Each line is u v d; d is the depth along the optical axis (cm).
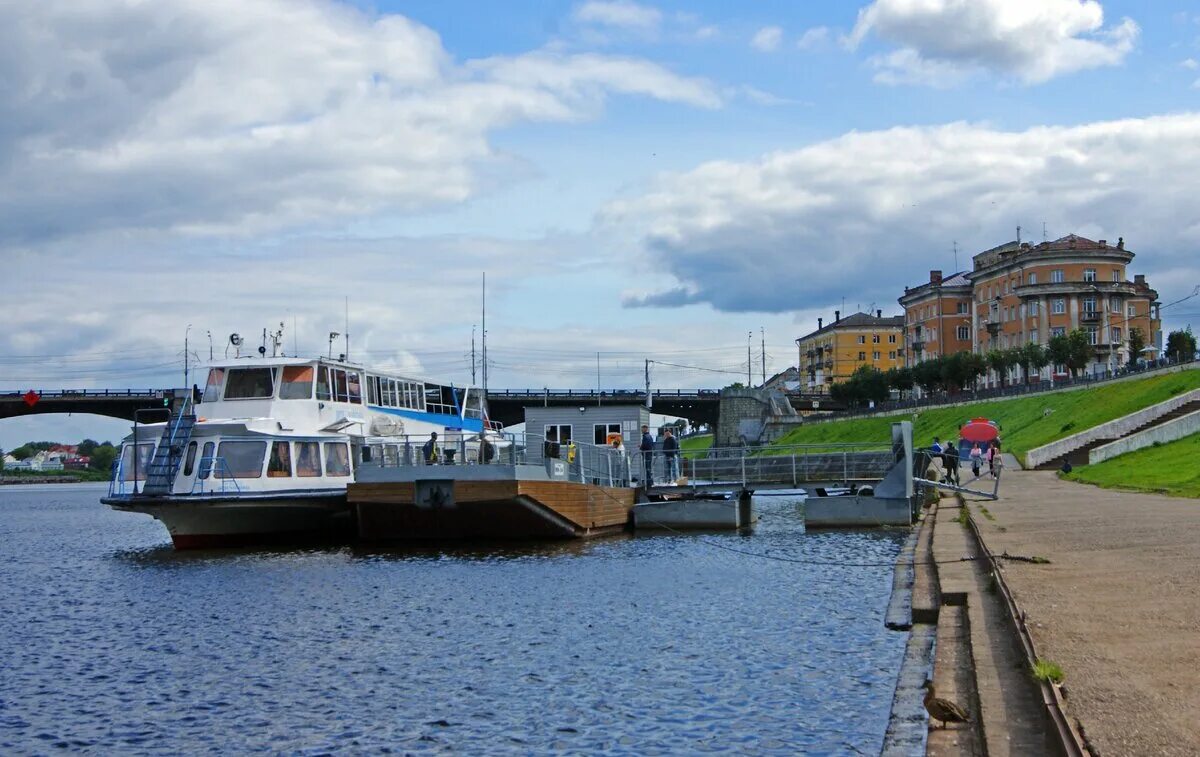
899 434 4766
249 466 4184
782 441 16175
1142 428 7988
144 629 2577
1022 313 14800
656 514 4878
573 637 2275
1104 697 1218
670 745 1493
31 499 14788
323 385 4516
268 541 4381
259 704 1814
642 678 1878
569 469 4447
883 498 4759
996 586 2131
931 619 2261
